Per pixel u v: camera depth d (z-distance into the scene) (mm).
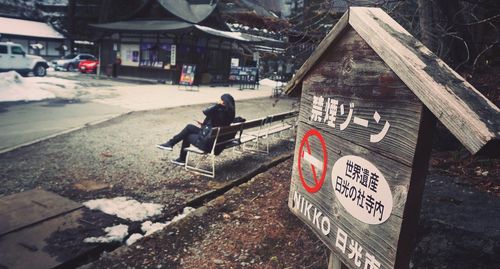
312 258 3307
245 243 3635
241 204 4578
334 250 1674
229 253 3475
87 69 26484
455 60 5227
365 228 1459
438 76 1187
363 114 1488
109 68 23859
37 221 3816
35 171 5461
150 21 24469
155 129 8898
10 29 32000
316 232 1834
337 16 5555
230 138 6117
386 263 1330
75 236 3584
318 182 1821
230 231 3887
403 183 1269
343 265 1717
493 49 6211
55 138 7516
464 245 2689
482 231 2680
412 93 1245
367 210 1449
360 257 1483
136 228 3850
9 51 19953
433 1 4875
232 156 6941
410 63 1214
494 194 3518
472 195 3455
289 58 6695
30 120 9203
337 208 1655
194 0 29266
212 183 5336
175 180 5406
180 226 3955
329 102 1739
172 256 3408
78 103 12258
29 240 3445
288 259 3346
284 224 3920
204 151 5660
